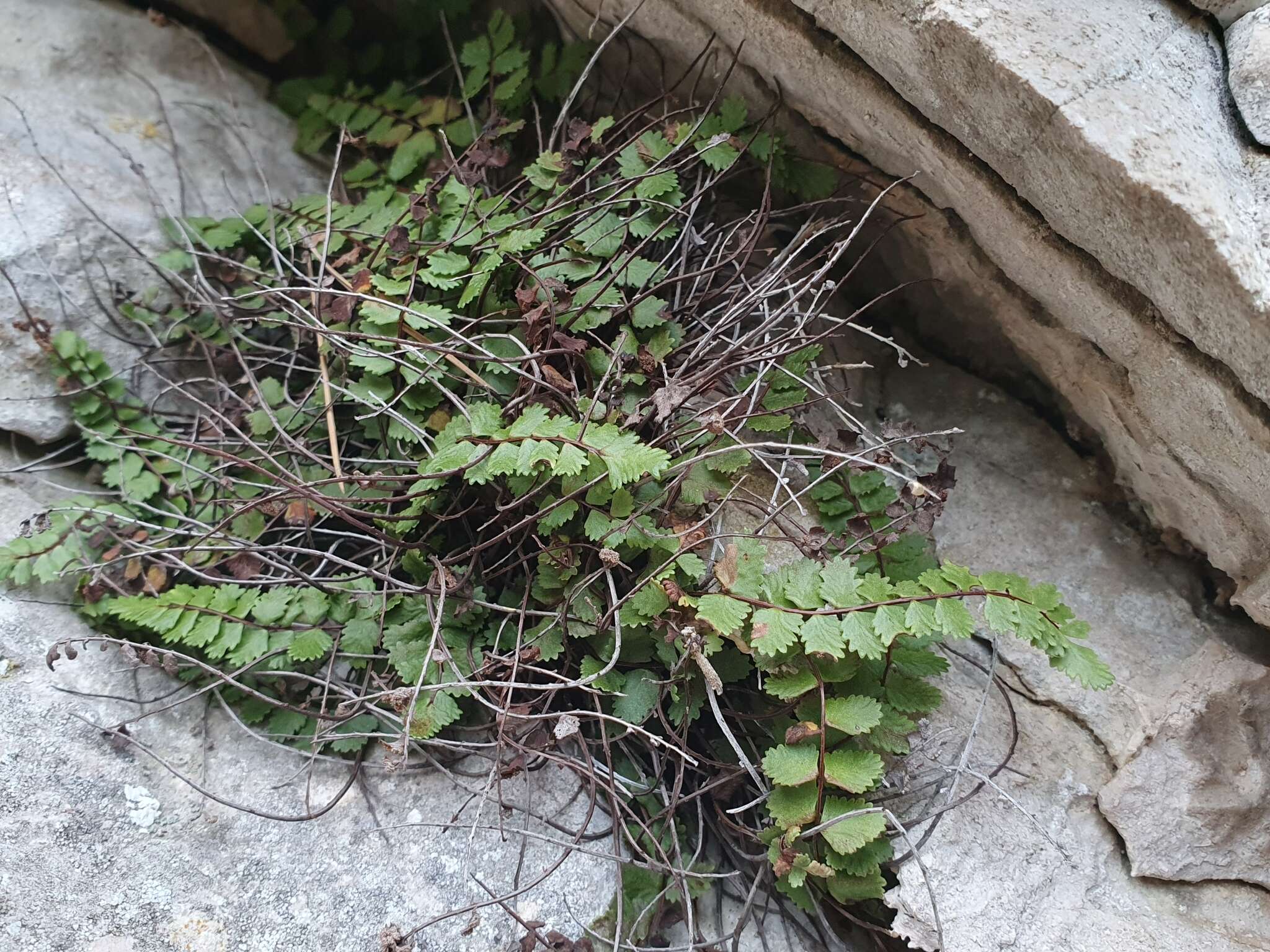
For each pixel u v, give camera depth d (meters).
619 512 0.19
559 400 0.20
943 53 0.18
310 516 0.21
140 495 0.22
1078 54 0.17
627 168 0.22
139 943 0.18
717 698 0.21
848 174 0.23
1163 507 0.22
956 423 0.25
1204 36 0.18
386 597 0.21
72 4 0.26
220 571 0.22
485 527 0.20
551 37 0.26
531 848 0.20
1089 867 0.20
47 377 0.23
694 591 0.20
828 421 0.23
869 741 0.19
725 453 0.20
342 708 0.20
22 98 0.25
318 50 0.28
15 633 0.20
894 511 0.21
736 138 0.22
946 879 0.20
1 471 0.22
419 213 0.22
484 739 0.21
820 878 0.20
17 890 0.18
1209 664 0.21
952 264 0.23
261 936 0.19
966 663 0.22
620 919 0.19
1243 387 0.18
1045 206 0.19
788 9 0.20
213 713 0.21
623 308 0.21
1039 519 0.23
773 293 0.21
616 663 0.20
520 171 0.25
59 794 0.19
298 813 0.20
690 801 0.21
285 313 0.23
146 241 0.24
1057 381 0.23
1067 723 0.21
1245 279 0.16
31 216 0.23
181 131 0.26
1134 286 0.18
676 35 0.23
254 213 0.25
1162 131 0.16
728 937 0.20
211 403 0.24
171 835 0.19
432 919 0.19
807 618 0.19
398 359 0.21
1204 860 0.20
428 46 0.28
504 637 0.21
